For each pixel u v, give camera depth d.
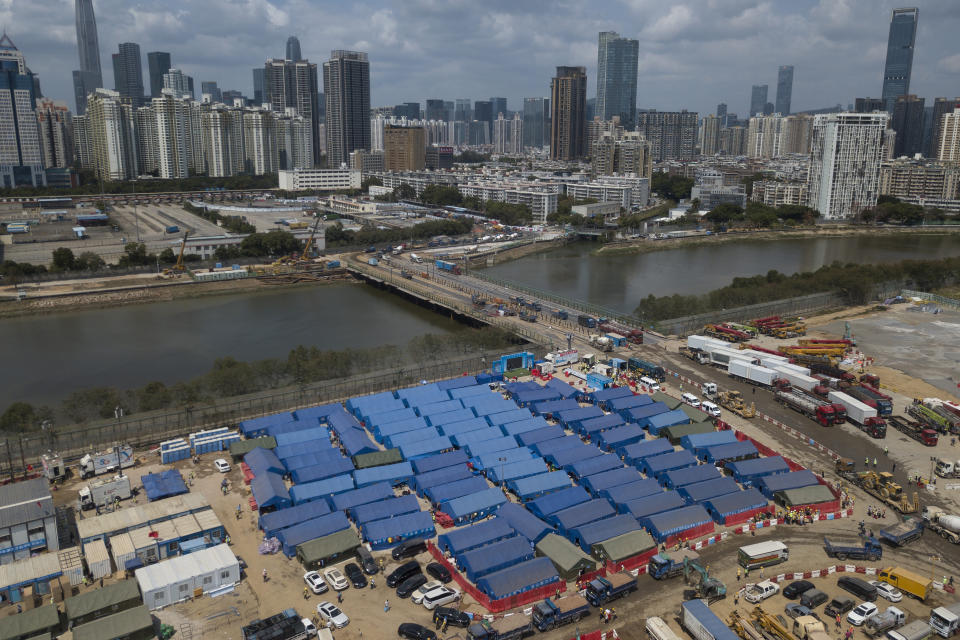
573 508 162.25
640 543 148.62
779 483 172.62
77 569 139.38
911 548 152.38
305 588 139.00
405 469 182.25
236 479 182.12
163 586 132.50
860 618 126.00
